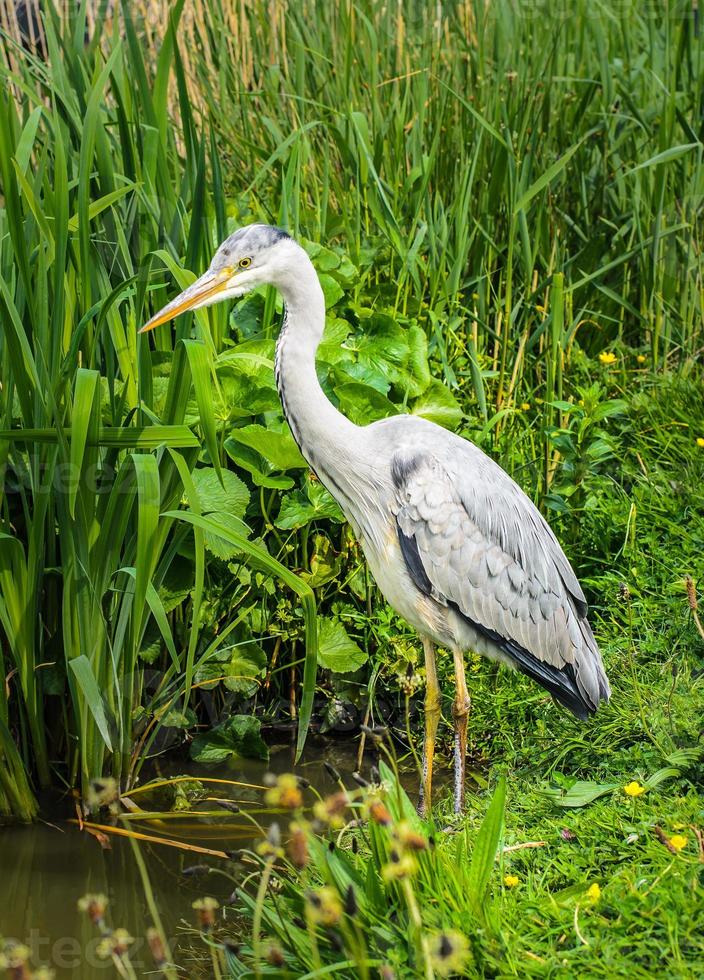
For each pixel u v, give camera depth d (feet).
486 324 22.58
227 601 17.60
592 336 25.61
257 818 15.96
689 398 22.63
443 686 18.13
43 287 14.06
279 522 17.29
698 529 19.15
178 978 12.72
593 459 20.07
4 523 14.79
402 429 15.57
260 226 14.93
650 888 11.34
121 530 14.88
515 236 23.71
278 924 11.79
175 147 22.76
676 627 17.35
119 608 15.62
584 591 19.58
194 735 17.85
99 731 15.37
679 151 21.95
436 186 23.35
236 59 26.53
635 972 10.41
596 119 25.61
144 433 13.73
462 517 15.19
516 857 12.85
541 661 15.97
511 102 24.14
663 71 26.35
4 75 15.79
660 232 23.30
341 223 21.95
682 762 13.98
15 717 16.12
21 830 15.28
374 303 21.21
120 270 16.79
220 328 18.01
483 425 20.20
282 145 19.40
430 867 11.66
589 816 13.28
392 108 23.52
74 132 16.56
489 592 15.40
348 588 18.75
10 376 14.30
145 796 16.25
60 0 21.72
